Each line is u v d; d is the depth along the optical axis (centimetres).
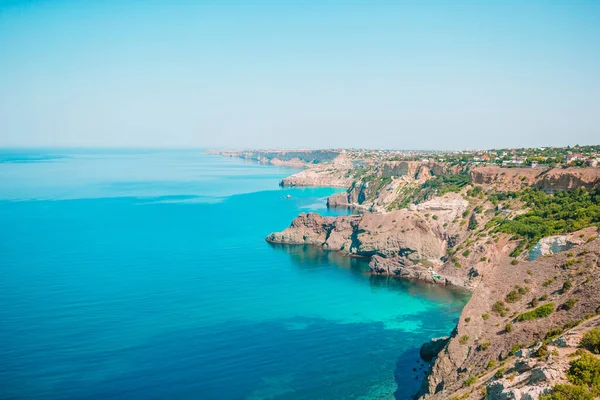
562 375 5703
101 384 9081
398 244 18462
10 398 8506
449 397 7800
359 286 15812
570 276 10119
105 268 17050
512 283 10944
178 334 11488
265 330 11962
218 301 13950
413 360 10519
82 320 12106
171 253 19662
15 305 13075
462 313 10150
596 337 6328
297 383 9444
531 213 16462
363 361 10450
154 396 8769
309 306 13788
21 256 18538
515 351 8300
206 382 9350
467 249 16475
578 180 16600
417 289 15512
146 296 14138
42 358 10006
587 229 11838
